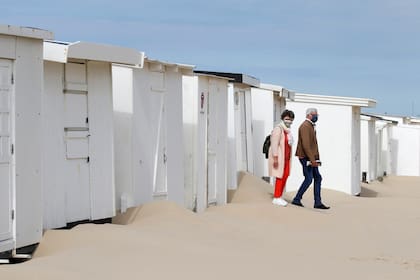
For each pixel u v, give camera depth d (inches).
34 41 380.2
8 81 365.1
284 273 356.5
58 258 351.9
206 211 589.9
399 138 1496.1
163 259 366.0
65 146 434.6
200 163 596.1
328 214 611.2
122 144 507.2
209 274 340.2
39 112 384.2
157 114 533.3
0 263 355.6
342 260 413.7
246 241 458.9
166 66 543.2
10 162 366.0
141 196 514.0
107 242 391.2
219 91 638.5
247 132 767.1
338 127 943.0
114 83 510.6
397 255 444.8
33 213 380.2
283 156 621.0
